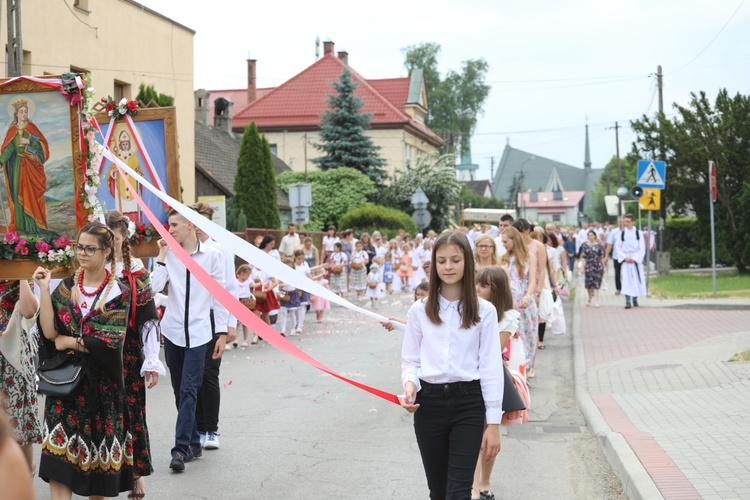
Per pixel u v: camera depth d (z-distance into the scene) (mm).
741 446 7094
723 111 30531
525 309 10758
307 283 4840
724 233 29766
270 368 12906
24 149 6430
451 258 4707
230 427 8805
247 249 4965
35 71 20188
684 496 5789
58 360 5422
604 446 7723
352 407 9867
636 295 20688
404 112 64375
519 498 6484
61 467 5363
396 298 27094
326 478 6938
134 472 5879
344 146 49250
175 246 5078
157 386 11383
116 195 9164
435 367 4711
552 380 11773
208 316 7527
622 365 12047
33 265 6219
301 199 27656
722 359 11633
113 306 5504
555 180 191000
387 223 42781
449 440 4734
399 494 6488
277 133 60094
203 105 48906
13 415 6242
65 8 21297
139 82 24984
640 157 32094
